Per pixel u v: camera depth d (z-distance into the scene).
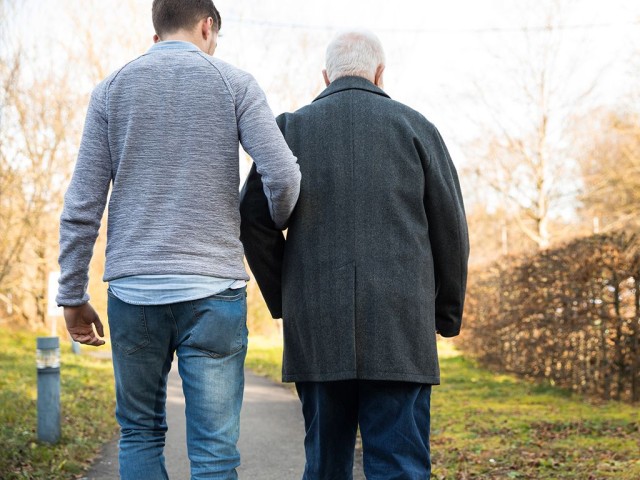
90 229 2.21
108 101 2.23
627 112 17.77
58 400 5.31
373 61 2.58
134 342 2.19
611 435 5.56
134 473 2.23
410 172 2.41
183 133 2.20
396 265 2.34
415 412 2.41
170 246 2.14
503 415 6.70
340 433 2.50
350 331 2.31
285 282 2.45
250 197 2.47
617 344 7.69
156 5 2.43
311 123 2.50
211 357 2.18
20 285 20.78
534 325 9.63
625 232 7.79
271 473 4.62
